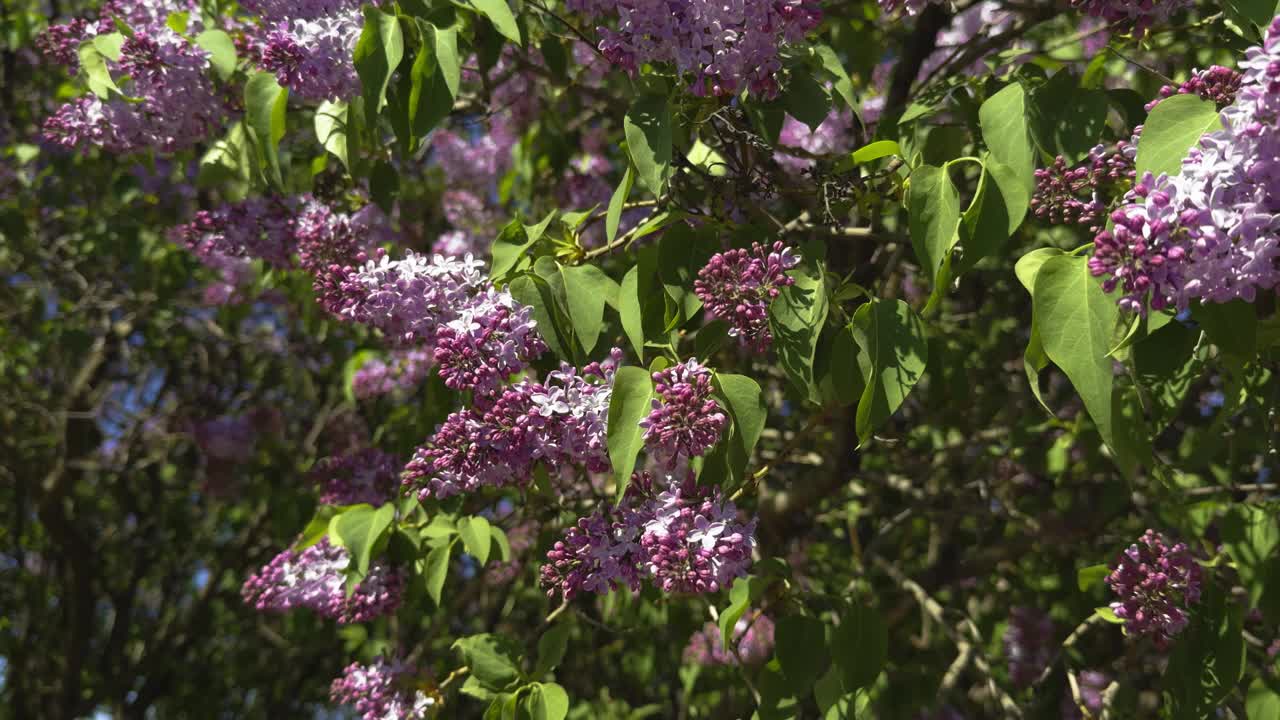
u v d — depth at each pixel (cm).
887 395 175
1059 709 313
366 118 195
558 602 398
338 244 273
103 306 545
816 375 202
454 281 198
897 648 392
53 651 737
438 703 272
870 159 204
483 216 454
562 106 381
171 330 620
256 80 239
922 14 305
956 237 178
